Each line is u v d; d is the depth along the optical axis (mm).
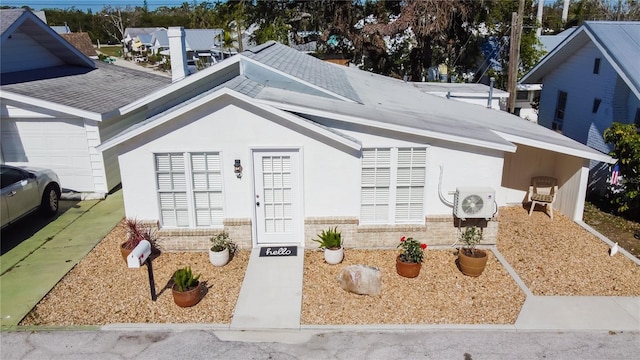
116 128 14711
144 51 70438
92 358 7078
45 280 9164
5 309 8219
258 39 33125
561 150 11133
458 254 9867
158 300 8508
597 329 7770
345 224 10195
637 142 11883
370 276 8641
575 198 12125
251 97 9305
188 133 9586
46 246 10641
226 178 9883
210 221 10250
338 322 7918
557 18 42906
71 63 18812
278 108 9438
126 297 8602
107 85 17031
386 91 16109
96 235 11219
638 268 9789
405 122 10008
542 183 12898
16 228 11648
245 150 9711
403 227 10266
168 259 9961
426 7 26891
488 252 10383
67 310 8211
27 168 12359
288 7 32812
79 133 13477
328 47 33406
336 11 30594
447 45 29953
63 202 13492
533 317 8055
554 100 19453
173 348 7305
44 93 13648
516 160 13055
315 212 10211
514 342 7453
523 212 12930
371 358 7094
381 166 10000
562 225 12008
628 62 13742
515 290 8875
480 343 7426
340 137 9336
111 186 14250
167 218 10203
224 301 8477
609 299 8625
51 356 7105
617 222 12539
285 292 8742
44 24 15688
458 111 14172
